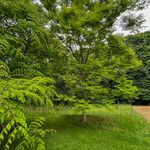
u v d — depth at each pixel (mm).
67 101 10227
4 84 3986
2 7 6988
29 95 3885
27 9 7262
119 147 7730
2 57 6863
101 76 10461
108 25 10109
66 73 10555
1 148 6930
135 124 10930
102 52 10594
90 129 9758
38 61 8352
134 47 20328
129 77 20594
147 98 20359
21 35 7129
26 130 3717
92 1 10156
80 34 9938
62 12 9508
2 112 3445
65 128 9805
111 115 12836
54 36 9672
